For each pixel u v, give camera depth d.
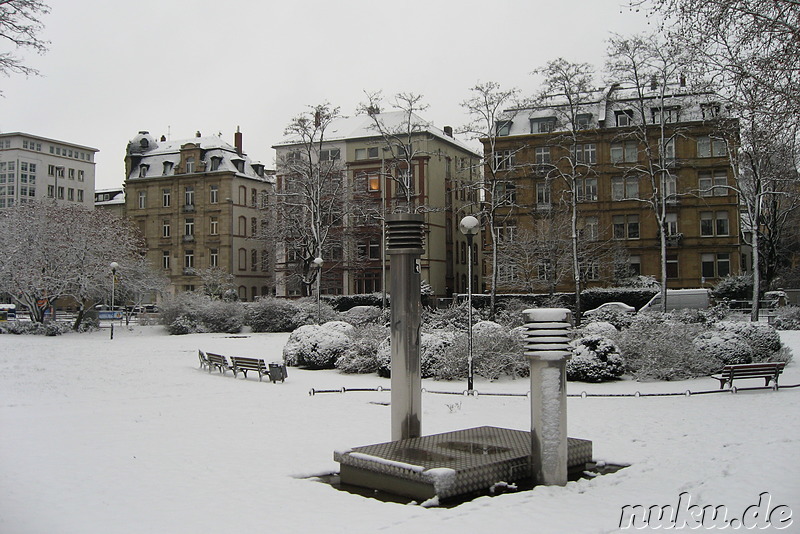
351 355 23.12
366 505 7.88
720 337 21.42
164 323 46.16
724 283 48.34
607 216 54.16
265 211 66.62
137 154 76.00
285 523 7.21
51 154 95.06
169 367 24.27
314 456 10.49
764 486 8.23
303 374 22.56
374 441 11.60
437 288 62.09
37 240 40.81
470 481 8.13
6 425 13.03
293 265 63.00
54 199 46.59
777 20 14.59
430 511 7.53
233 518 7.41
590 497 7.98
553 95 42.91
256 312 46.12
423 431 12.42
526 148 55.31
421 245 10.09
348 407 15.52
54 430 12.56
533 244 49.78
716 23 15.28
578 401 16.16
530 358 8.70
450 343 21.28
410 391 9.84
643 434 11.91
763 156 25.92
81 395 17.38
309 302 48.16
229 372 23.33
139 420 13.72
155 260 73.62
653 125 49.28
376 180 62.38
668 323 22.59
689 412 14.23
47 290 41.94
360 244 62.81
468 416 14.04
